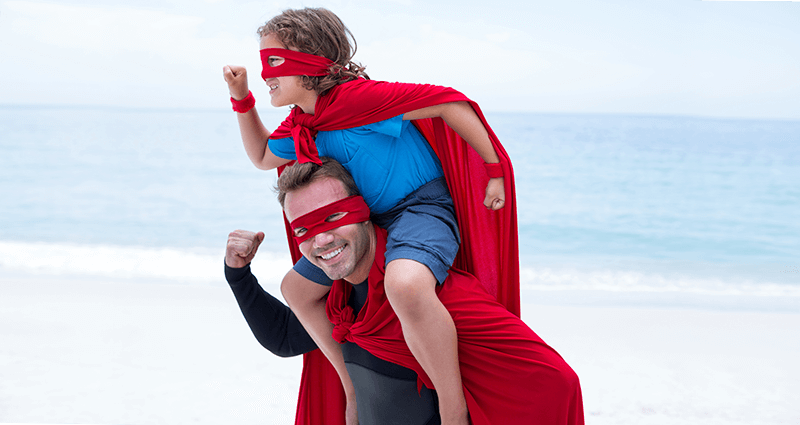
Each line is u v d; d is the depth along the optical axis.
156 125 30.25
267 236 14.94
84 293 7.58
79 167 21.52
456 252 1.90
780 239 14.07
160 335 5.71
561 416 1.79
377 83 1.81
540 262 11.61
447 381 1.82
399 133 1.82
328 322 2.13
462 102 1.83
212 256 11.63
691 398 4.20
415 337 1.76
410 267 1.72
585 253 12.93
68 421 3.72
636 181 19.52
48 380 4.49
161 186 19.14
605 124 31.58
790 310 7.21
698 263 11.61
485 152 1.88
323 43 1.82
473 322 1.80
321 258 1.84
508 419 1.83
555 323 6.52
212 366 4.85
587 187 18.98
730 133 28.30
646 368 4.91
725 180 19.56
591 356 5.25
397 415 2.01
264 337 2.19
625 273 10.38
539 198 17.91
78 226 15.59
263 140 2.20
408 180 1.91
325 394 2.41
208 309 6.82
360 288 2.00
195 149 23.70
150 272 9.84
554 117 35.62
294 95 1.86
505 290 2.04
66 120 32.44
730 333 6.05
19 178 20.48
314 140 1.94
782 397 4.24
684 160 22.08
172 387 4.36
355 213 1.83
